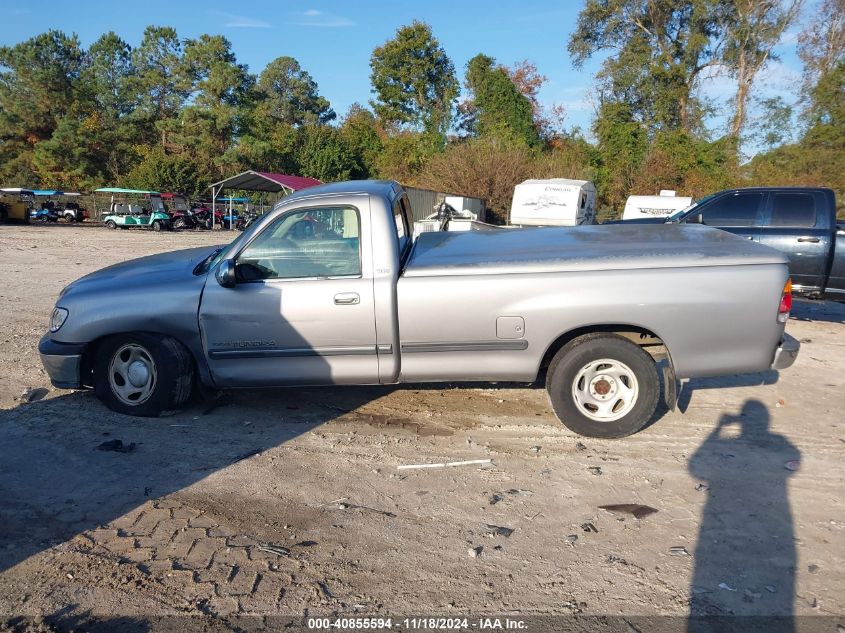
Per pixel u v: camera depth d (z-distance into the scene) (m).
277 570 3.30
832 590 3.12
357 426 5.16
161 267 5.55
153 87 62.94
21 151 58.00
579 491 4.11
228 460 4.55
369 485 4.20
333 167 48.44
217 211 44.84
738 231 8.66
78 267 15.21
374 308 4.79
